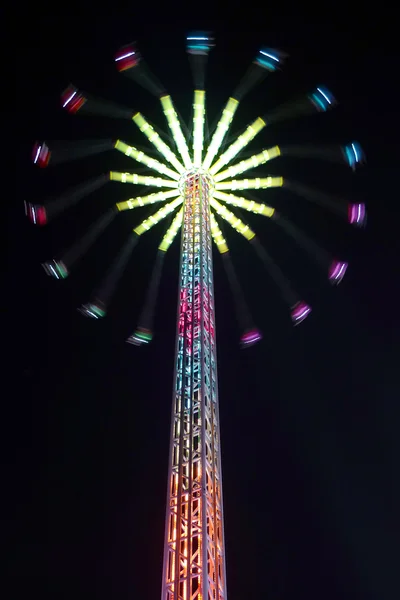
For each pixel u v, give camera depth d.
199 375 24.86
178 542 20.73
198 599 19.67
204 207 32.00
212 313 27.66
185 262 29.47
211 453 23.31
